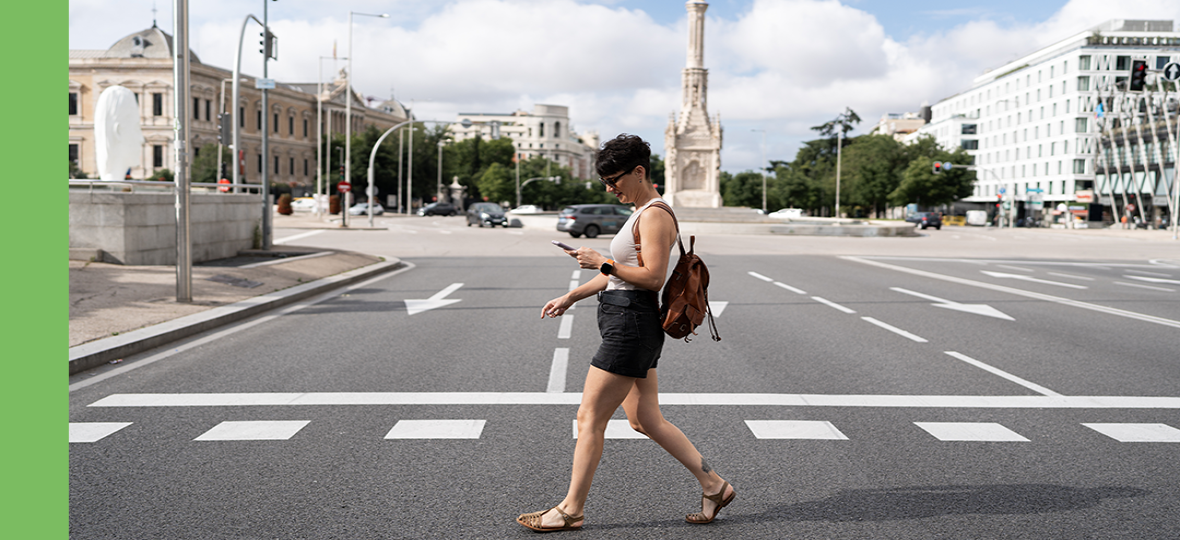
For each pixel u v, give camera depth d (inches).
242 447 196.4
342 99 4845.0
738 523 150.7
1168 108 2972.4
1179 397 258.5
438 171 4170.8
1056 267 904.9
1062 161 3752.5
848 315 462.9
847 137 4972.9
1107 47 3602.4
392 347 342.0
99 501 159.0
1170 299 571.2
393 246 1143.0
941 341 370.3
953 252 1205.1
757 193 4394.7
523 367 299.4
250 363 304.0
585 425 146.3
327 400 245.9
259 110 4170.8
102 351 298.0
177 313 401.4
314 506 157.1
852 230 1787.6
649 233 141.6
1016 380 283.4
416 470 179.5
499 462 185.8
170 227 644.7
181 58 428.1
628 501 161.5
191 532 143.9
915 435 211.5
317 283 572.4
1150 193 3125.0
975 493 167.0
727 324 424.5
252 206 834.2
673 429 150.7
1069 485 172.1
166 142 3700.8
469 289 591.2
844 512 156.3
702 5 2188.7
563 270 766.5
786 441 204.8
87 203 580.7
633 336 142.7
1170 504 160.9
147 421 219.8
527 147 7559.1
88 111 3742.6
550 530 145.5
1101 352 343.6
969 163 3779.5
